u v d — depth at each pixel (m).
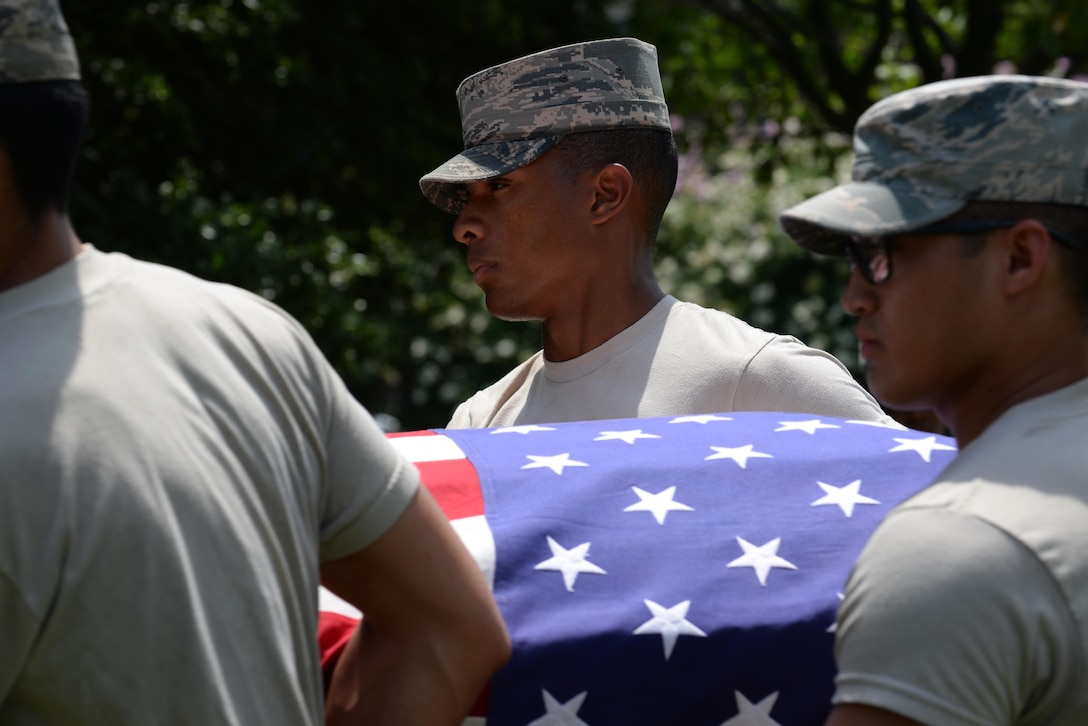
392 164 8.88
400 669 1.98
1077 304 1.98
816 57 10.05
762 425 2.72
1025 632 1.75
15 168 1.76
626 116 3.43
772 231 14.54
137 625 1.67
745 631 2.13
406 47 9.13
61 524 1.65
